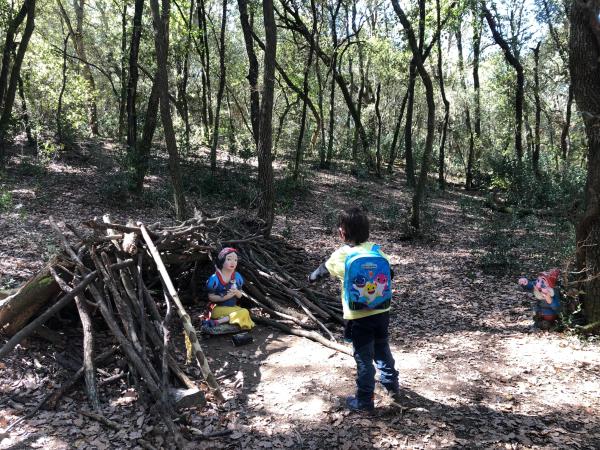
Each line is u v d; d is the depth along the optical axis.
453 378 4.29
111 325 3.92
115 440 3.23
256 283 6.00
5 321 4.14
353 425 3.51
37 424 3.35
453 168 27.06
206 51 19.03
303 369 4.39
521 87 20.34
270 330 5.34
